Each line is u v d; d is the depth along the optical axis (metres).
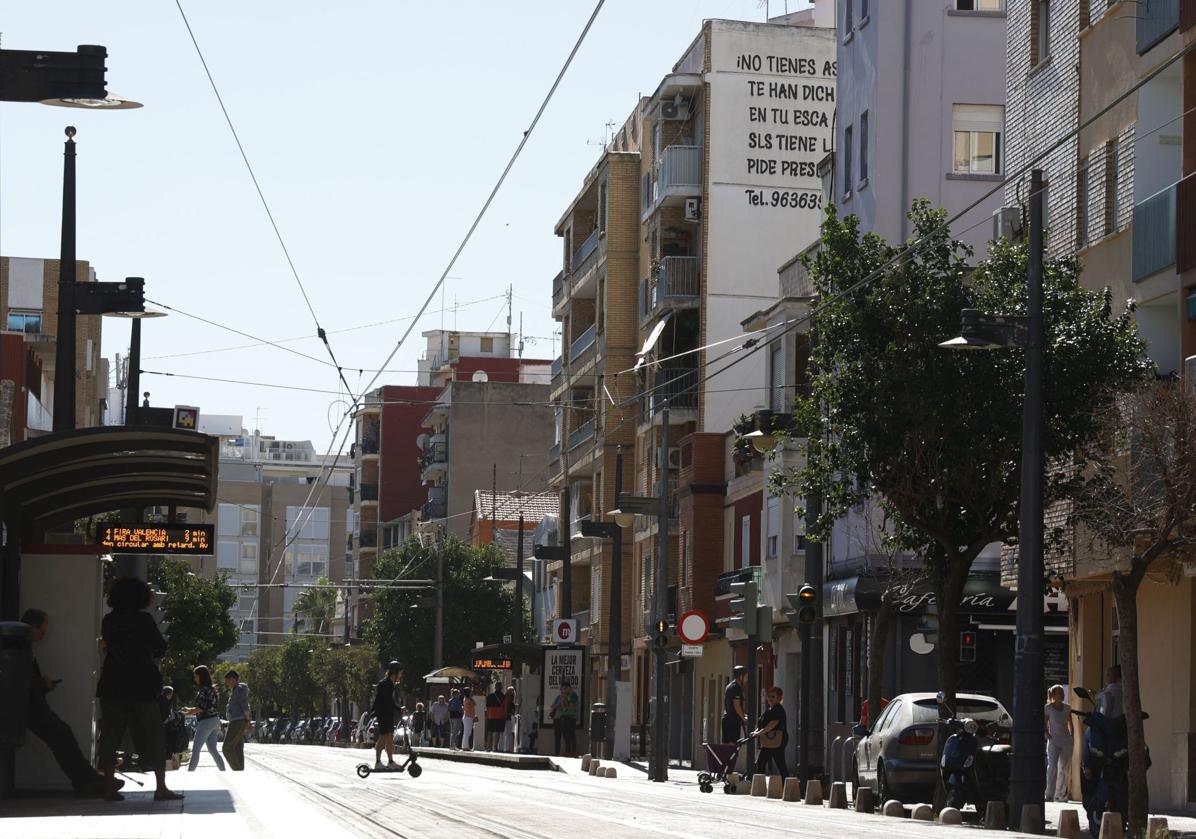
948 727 26.31
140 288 31.78
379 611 103.19
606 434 78.69
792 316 54.47
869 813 28.09
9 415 49.91
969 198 49.53
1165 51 32.44
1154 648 32.53
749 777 38.41
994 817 24.11
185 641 74.69
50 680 19.28
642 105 78.56
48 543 21.34
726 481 63.53
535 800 26.83
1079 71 36.53
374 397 150.75
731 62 70.75
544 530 97.44
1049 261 30.27
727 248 70.25
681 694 68.69
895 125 49.62
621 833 19.09
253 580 189.62
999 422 28.81
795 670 54.72
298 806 20.95
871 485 33.06
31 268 90.81
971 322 24.88
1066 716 34.44
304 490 192.00
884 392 29.31
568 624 63.41
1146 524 24.41
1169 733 31.72
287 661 141.25
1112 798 23.00
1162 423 23.98
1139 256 32.84
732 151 70.50
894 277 30.08
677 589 67.44
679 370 70.62
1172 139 33.47
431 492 132.62
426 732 85.12
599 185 82.38
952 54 49.84
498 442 126.31
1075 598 36.62
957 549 30.12
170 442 20.19
